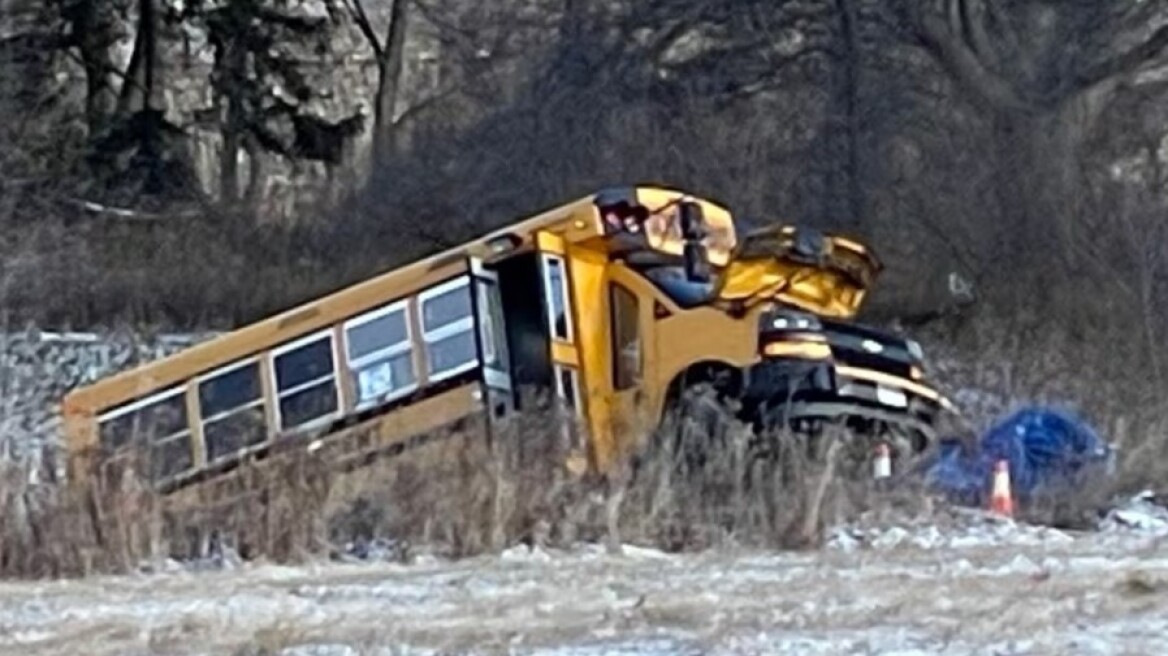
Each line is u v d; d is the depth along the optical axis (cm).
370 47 9544
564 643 1981
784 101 8212
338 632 2136
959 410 5312
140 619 2422
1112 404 5694
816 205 7919
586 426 3931
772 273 4369
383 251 8156
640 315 4353
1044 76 7925
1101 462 4156
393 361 4359
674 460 3641
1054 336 6831
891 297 7481
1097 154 7862
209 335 7588
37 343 7181
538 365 4347
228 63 9269
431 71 9250
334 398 4391
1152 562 2848
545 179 8288
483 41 8975
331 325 4409
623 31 8562
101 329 7669
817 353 4150
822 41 8244
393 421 4319
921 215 7694
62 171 8794
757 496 3484
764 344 4184
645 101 8394
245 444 4416
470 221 8206
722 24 8412
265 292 7931
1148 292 7000
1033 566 2816
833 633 2000
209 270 7994
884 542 3425
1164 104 7925
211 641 2114
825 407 4125
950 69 8050
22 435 6341
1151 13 8019
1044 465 4141
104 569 3312
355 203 8406
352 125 9338
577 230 4391
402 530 3466
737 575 2803
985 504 4006
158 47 9475
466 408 4288
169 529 3447
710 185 8056
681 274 4381
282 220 8425
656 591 2545
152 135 8906
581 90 8475
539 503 3475
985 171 7719
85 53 9181
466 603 2481
